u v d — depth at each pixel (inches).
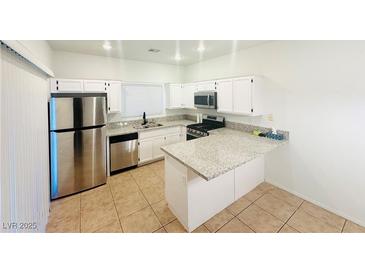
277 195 110.0
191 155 82.9
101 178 125.0
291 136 107.2
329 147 91.8
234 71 140.6
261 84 118.6
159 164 163.0
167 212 95.7
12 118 54.0
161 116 193.6
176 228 83.7
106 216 92.8
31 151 69.2
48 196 94.9
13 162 54.1
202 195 84.1
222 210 95.9
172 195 92.2
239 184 105.3
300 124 102.3
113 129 153.8
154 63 179.8
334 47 85.0
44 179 87.5
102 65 150.6
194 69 185.2
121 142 141.9
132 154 149.6
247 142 105.7
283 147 112.4
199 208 83.7
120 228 84.0
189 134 160.6
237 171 102.6
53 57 128.2
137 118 178.4
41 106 85.4
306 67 96.5
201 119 176.9
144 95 180.4
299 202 102.7
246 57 129.6
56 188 107.1
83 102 111.7
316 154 97.3
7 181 50.9
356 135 82.3
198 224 84.1
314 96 94.9
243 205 100.5
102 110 121.1
